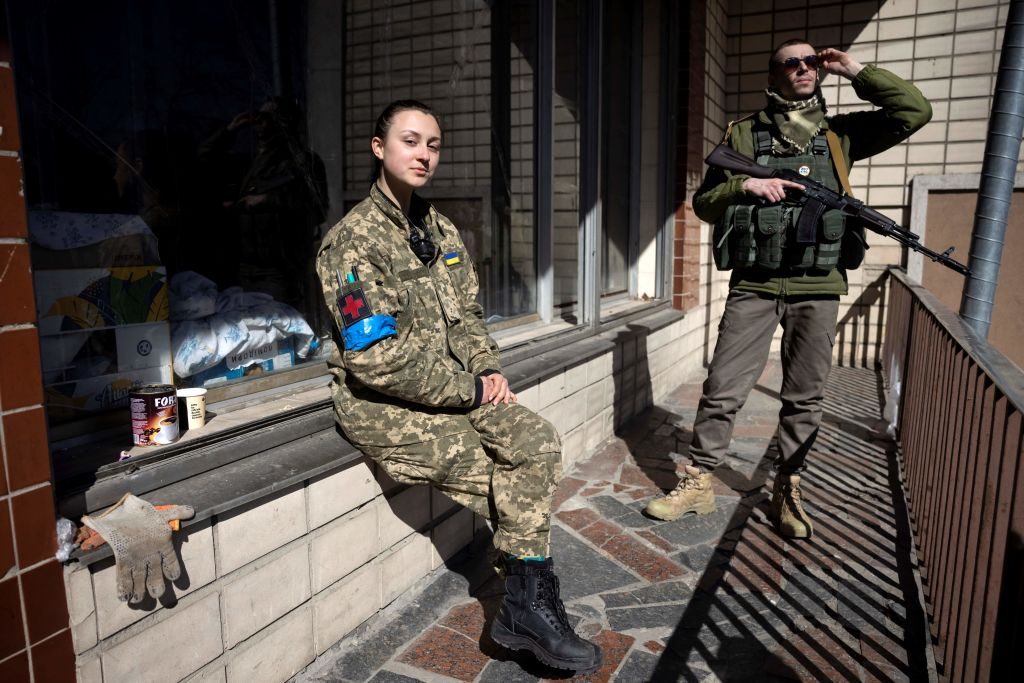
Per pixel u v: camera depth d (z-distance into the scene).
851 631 2.45
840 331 7.22
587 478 3.89
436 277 2.22
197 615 1.80
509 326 4.02
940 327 3.04
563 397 3.87
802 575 2.85
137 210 2.23
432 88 3.48
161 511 1.66
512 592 2.13
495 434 2.16
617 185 5.46
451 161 3.62
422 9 3.36
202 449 1.99
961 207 6.71
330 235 2.08
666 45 5.66
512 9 3.93
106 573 1.58
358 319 1.93
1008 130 2.62
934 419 2.97
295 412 2.31
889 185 6.92
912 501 3.43
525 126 4.10
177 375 2.24
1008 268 6.72
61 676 1.51
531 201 4.22
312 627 2.17
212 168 2.47
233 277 2.55
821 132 3.06
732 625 2.48
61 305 1.86
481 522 3.09
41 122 1.95
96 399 1.95
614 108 5.25
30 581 1.44
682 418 5.09
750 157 3.15
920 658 2.29
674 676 2.20
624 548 3.06
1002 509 1.72
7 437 1.40
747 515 3.42
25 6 1.90
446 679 2.16
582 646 2.07
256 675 1.99
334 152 3.01
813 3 6.94
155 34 2.27
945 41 6.58
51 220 1.86
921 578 2.73
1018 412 1.67
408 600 2.60
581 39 4.30
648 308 5.50
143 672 1.68
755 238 3.04
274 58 2.71
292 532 2.06
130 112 2.20
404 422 2.13
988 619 1.75
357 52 3.06
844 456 4.34
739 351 3.21
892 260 6.96
